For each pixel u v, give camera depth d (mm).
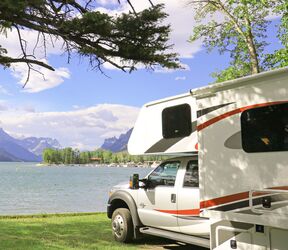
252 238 5121
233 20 15578
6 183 62062
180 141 6598
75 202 28594
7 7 5508
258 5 13961
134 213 7965
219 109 5594
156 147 7070
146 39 6406
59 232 9344
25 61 6590
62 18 6086
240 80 5238
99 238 8664
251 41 15422
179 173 7195
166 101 6938
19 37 6516
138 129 7535
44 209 23406
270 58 14883
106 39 6312
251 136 5105
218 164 5539
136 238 8211
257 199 4953
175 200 7070
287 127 4688
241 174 5203
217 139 5590
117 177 92625
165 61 6586
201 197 5766
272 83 4918
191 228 6762
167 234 7211
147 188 7762
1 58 6449
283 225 4598
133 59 6492
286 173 4660
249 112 5176
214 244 5621
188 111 6492
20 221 11219
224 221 5492
